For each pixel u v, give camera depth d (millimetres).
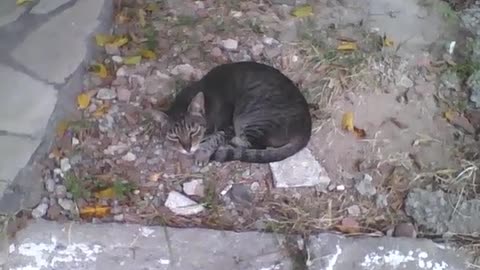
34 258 4293
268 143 4543
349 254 4320
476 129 4660
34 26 4742
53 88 4582
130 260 4301
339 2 4973
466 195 4492
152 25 4879
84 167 4508
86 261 4293
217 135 4570
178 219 4422
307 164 4539
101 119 4609
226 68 4629
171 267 4297
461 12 4926
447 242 4375
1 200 4359
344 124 4637
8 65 4633
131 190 4465
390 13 4945
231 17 4914
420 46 4855
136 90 4695
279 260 4320
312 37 4859
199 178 4512
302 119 4547
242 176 4520
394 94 4730
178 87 4703
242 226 4414
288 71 4773
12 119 4496
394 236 4391
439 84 4758
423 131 4648
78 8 4793
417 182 4527
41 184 4453
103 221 4398
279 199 4473
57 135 4543
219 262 4309
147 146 4570
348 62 4781
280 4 4969
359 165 4555
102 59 4762
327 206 4461
